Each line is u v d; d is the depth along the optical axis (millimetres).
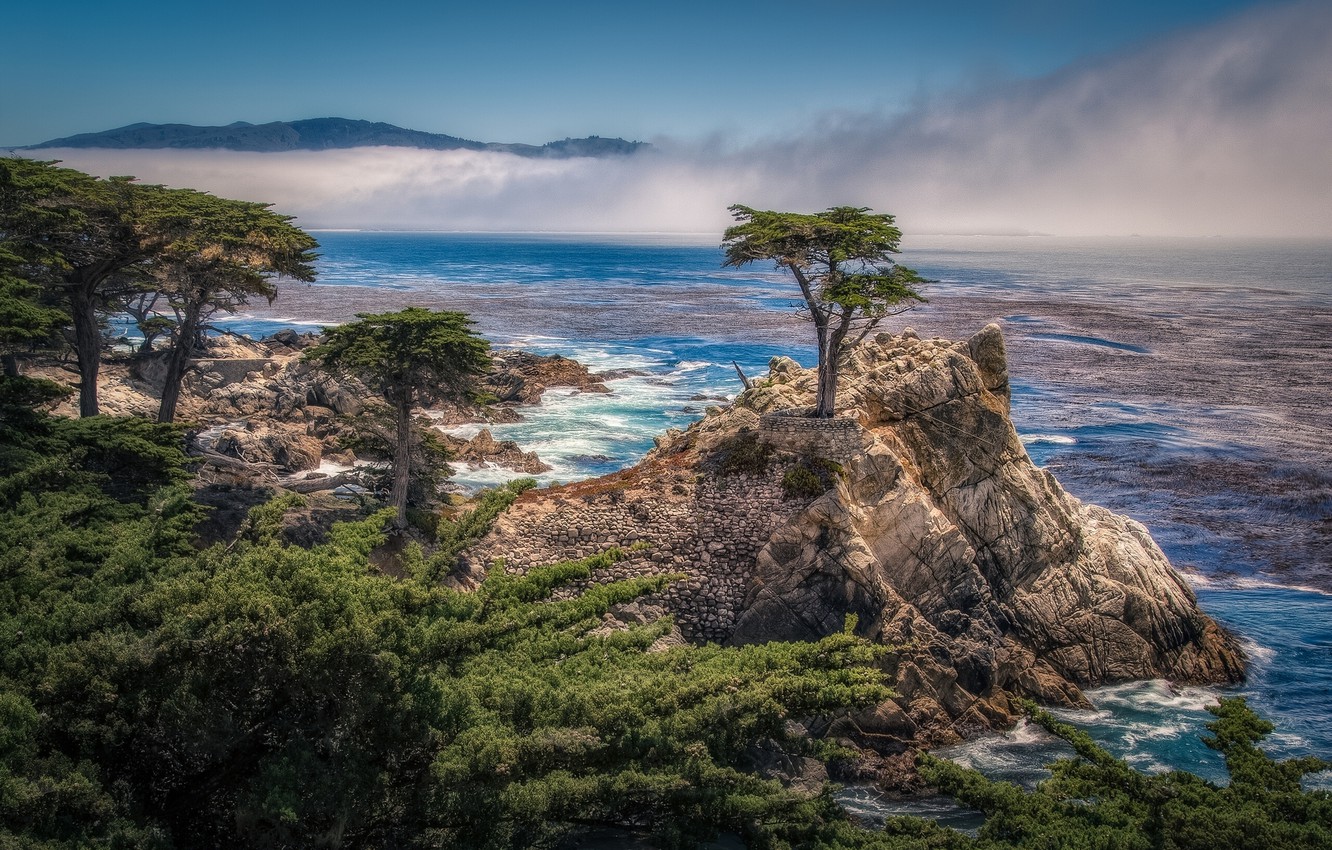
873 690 23938
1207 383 106438
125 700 21297
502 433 78875
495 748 20562
